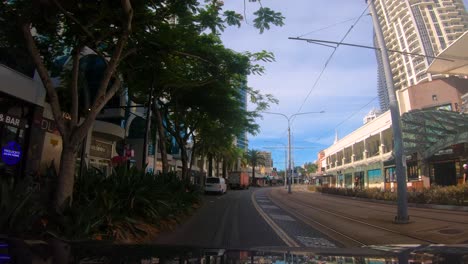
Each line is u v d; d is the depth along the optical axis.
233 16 11.52
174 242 9.93
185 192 18.59
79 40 10.43
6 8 9.20
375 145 41.31
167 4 11.08
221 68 16.67
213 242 10.06
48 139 16.94
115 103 23.45
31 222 6.89
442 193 21.92
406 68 88.19
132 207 10.60
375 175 41.03
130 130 30.39
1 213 6.62
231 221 14.94
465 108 33.00
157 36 12.46
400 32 91.19
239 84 21.28
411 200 25.06
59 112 8.99
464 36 24.33
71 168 8.86
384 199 28.56
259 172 116.94
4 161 14.10
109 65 9.51
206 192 39.56
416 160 31.64
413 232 12.59
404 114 27.48
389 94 16.25
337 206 24.31
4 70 13.58
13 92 14.15
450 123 25.58
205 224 13.88
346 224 14.58
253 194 41.72
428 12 90.38
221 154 57.47
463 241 10.48
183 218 15.30
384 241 10.80
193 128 26.91
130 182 11.41
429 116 26.05
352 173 50.12
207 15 13.12
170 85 18.12
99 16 10.02
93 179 10.71
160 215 11.98
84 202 9.80
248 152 95.38
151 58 13.46
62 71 15.48
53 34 11.23
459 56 27.38
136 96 21.59
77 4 9.70
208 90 21.19
